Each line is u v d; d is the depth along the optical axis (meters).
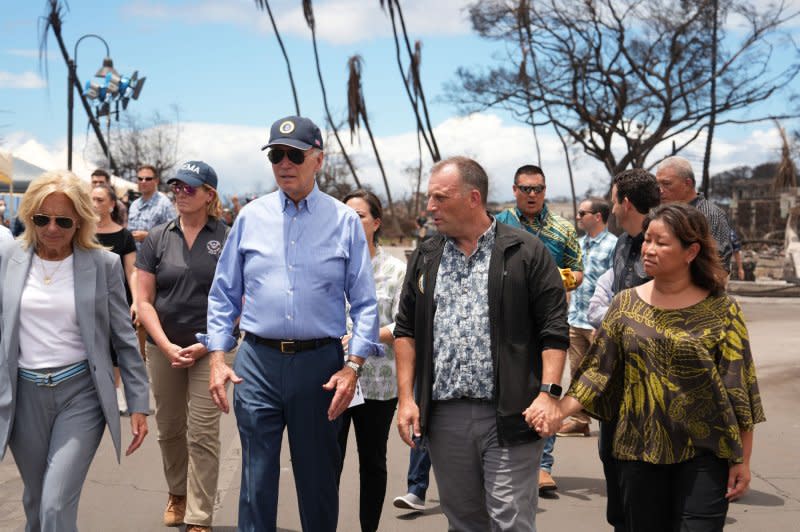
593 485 6.41
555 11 29.92
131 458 7.25
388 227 59.34
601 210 7.39
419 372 3.83
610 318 3.68
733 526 5.42
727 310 3.52
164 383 5.42
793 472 6.65
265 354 4.15
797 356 12.42
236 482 6.57
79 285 4.06
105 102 19.91
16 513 5.79
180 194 5.38
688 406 3.47
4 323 4.00
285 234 4.20
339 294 4.25
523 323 3.71
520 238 3.76
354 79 41.12
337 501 4.29
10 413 3.97
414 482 5.82
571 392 3.68
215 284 4.31
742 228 37.09
